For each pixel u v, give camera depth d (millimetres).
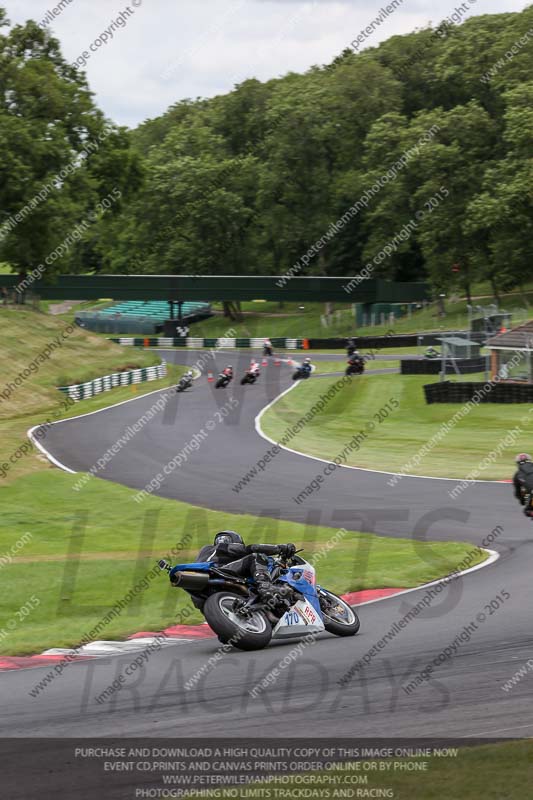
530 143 122188
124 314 166625
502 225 123625
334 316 152250
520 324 80312
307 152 153250
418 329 130625
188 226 158500
